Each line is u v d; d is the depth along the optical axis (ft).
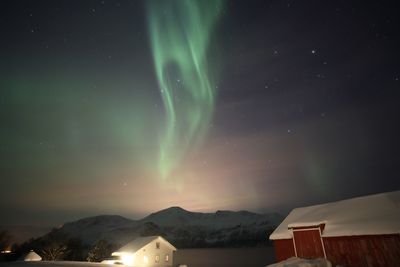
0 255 145.59
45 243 167.02
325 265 52.24
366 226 50.75
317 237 58.18
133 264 114.11
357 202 61.67
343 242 53.26
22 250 162.71
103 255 142.31
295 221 66.13
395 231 46.21
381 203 56.80
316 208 69.31
